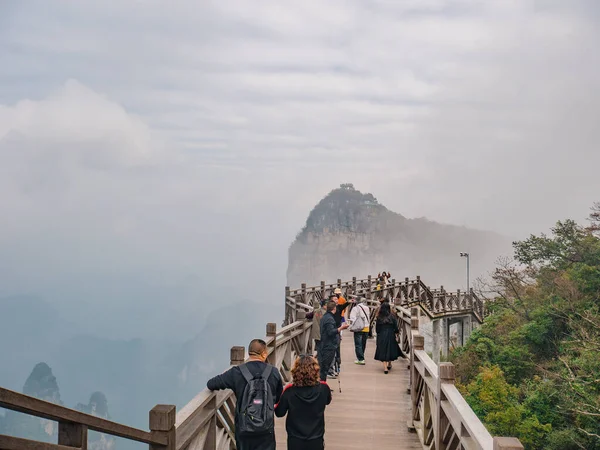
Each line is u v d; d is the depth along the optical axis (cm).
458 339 4688
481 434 429
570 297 2898
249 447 512
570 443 2067
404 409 1063
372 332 2114
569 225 3556
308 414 551
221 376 536
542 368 2608
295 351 1246
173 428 453
